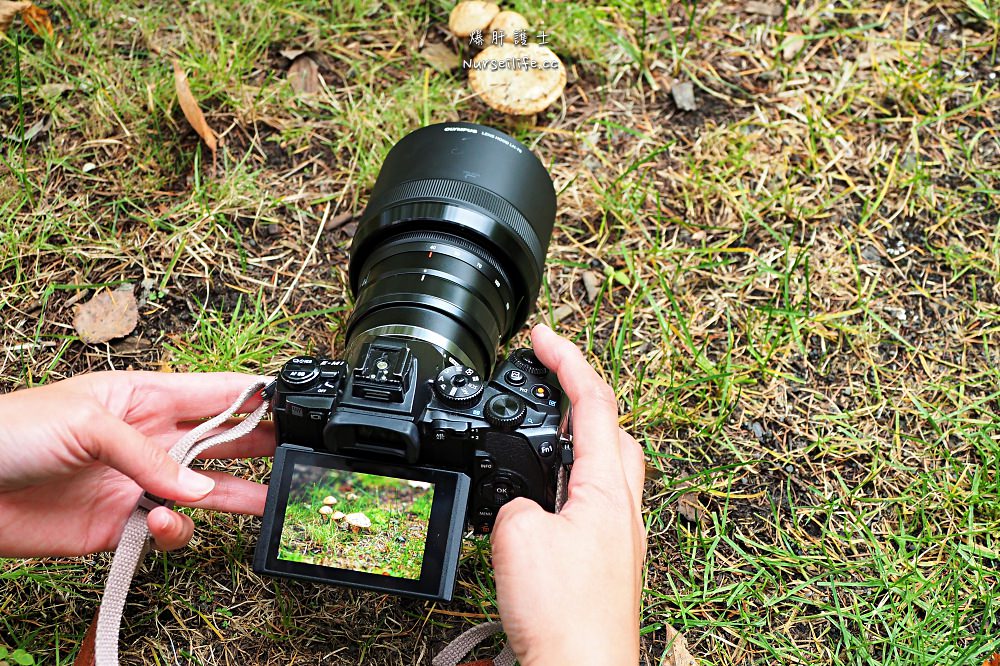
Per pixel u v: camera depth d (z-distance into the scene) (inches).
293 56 31.3
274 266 28.5
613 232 29.4
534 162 25.8
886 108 31.3
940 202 29.9
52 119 29.7
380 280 24.2
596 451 21.8
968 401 27.3
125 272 28.1
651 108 31.3
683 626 24.7
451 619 24.5
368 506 21.6
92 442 21.2
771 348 27.5
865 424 27.0
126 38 31.1
